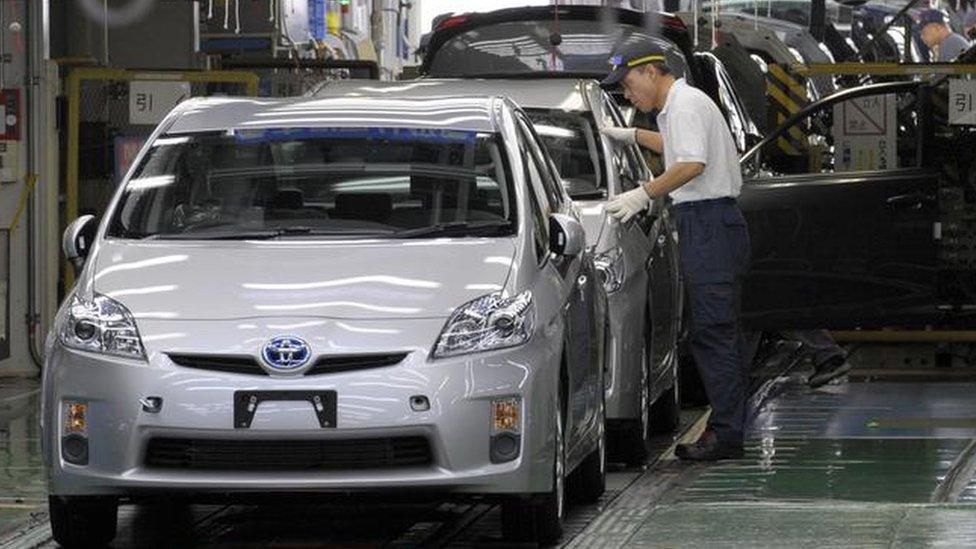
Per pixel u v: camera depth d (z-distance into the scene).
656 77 21.75
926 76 36.47
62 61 32.25
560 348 16.83
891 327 29.58
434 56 31.88
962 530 16.75
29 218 31.23
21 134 31.08
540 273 17.14
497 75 29.36
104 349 16.20
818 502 18.75
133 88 31.47
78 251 17.95
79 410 16.17
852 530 16.88
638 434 21.45
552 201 19.11
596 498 19.23
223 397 15.88
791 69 34.06
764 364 31.94
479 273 16.73
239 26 37.25
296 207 17.86
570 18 31.34
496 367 16.11
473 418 15.98
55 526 16.70
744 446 22.92
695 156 21.45
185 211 17.89
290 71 35.28
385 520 18.38
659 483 20.50
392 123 18.56
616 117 24.61
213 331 16.09
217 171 18.19
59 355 16.42
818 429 24.34
